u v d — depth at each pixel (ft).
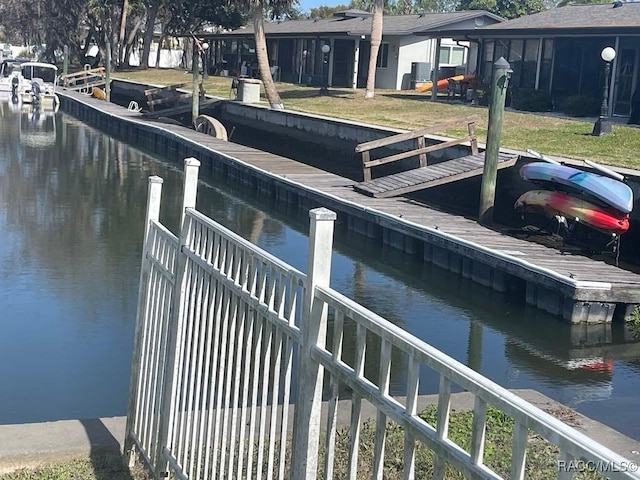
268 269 13.80
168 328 17.33
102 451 19.24
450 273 46.70
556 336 36.60
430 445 9.72
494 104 51.85
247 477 14.10
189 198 16.99
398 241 51.57
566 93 96.02
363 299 42.04
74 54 242.17
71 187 72.84
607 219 47.16
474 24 137.28
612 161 60.85
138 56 270.46
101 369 30.40
